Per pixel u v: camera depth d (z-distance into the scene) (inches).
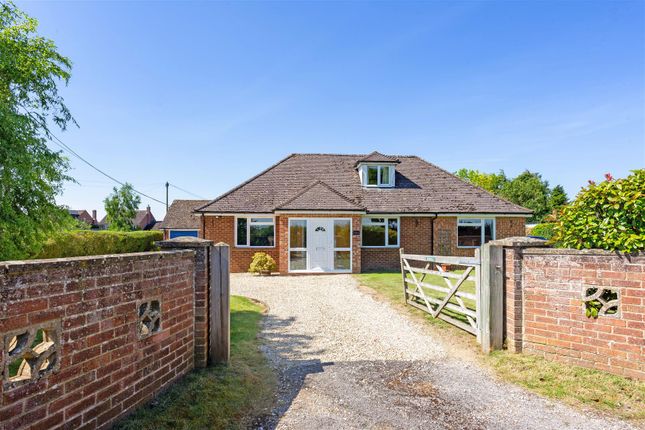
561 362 180.9
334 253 594.6
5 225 249.3
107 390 113.0
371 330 264.5
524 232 694.5
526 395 155.5
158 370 140.3
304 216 584.7
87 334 105.3
